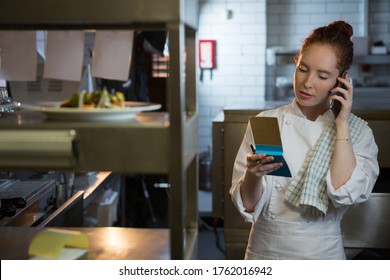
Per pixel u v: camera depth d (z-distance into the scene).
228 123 3.26
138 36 5.30
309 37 2.11
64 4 1.49
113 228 2.20
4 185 3.06
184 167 1.54
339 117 2.10
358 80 7.84
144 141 1.51
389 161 3.22
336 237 2.21
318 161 2.13
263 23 7.57
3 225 2.37
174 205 1.53
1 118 1.66
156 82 6.69
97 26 1.60
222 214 3.47
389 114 3.19
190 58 1.89
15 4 1.50
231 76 7.68
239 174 2.25
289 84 7.80
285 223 2.18
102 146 1.51
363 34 7.88
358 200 2.14
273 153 1.96
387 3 7.93
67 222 2.84
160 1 1.47
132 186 6.01
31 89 2.94
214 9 7.60
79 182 3.70
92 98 1.64
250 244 2.30
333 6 7.91
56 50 1.93
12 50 1.97
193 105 1.90
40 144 1.52
